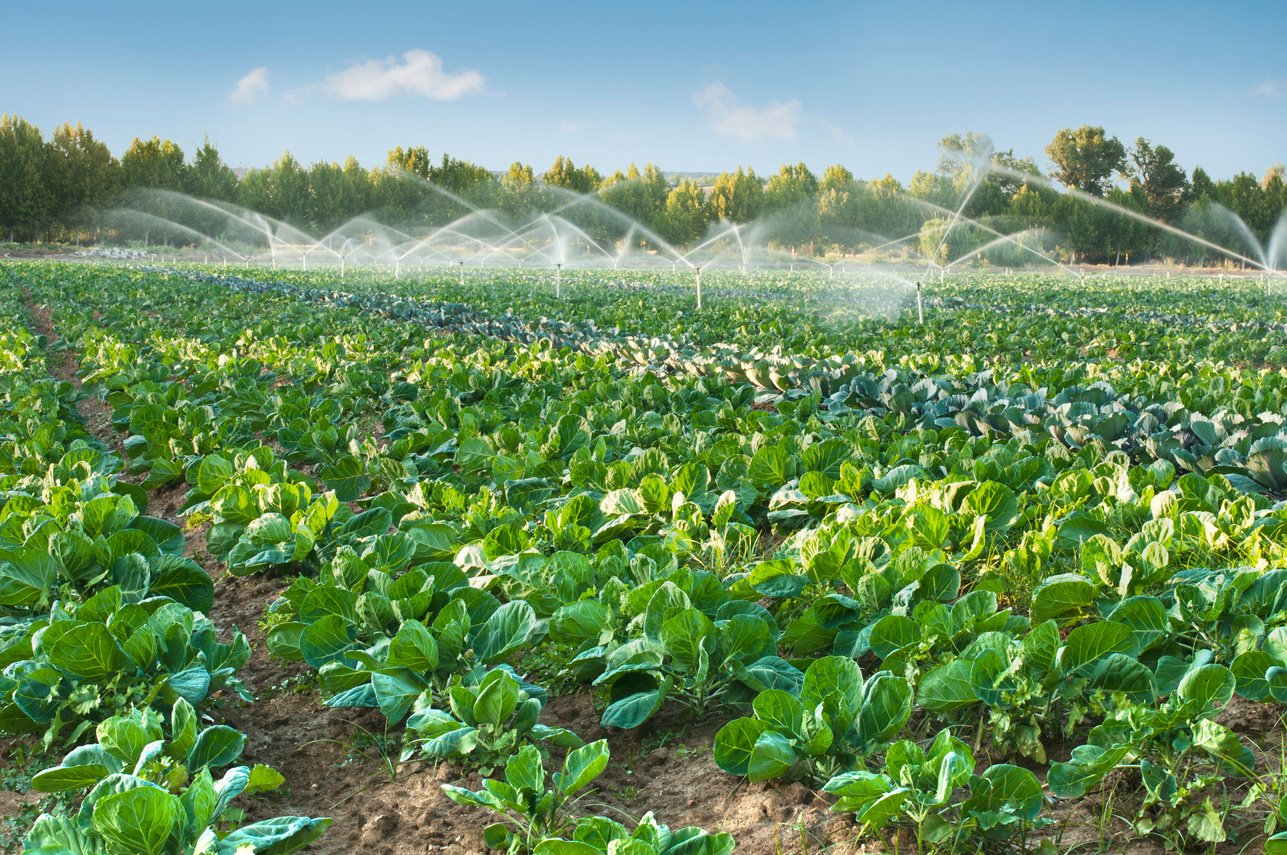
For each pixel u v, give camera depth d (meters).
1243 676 4.70
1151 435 9.94
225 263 82.81
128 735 4.41
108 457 10.48
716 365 16.55
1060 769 4.10
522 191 111.69
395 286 44.53
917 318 28.14
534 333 23.34
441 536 7.35
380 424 14.08
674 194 109.38
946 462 8.97
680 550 7.12
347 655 5.48
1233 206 95.12
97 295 35.44
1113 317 28.78
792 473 8.80
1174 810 3.91
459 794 4.00
